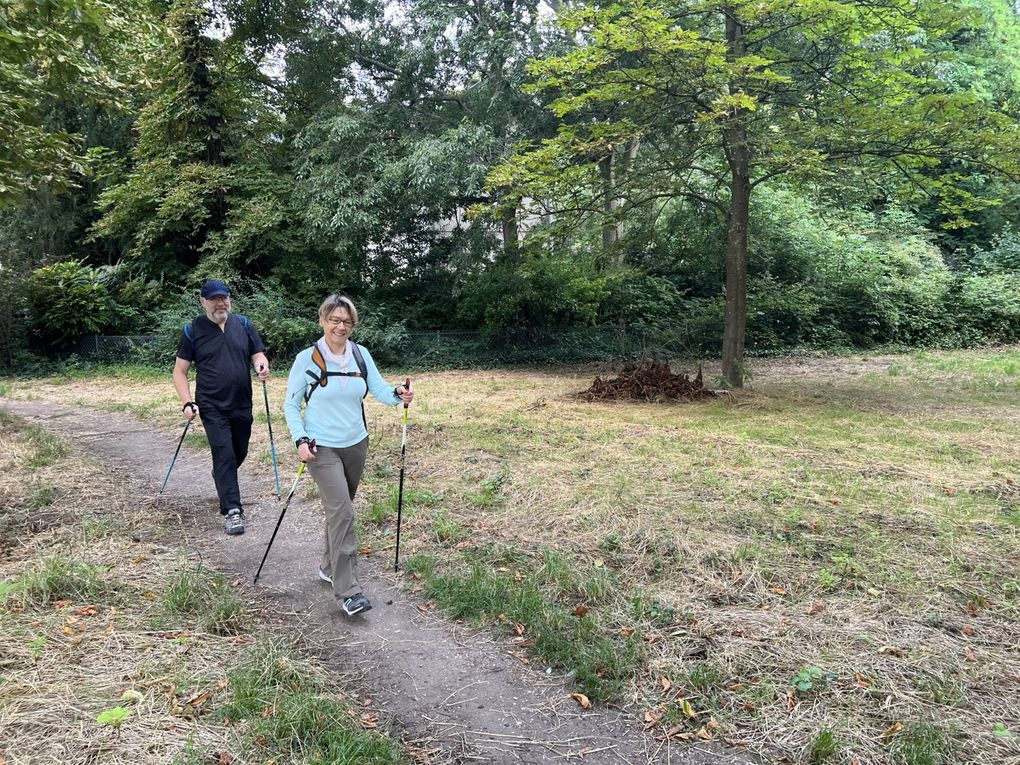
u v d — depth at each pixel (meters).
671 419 8.88
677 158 11.45
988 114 9.51
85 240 19.12
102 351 16.25
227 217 17.19
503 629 3.39
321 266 17.84
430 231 19.08
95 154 16.91
